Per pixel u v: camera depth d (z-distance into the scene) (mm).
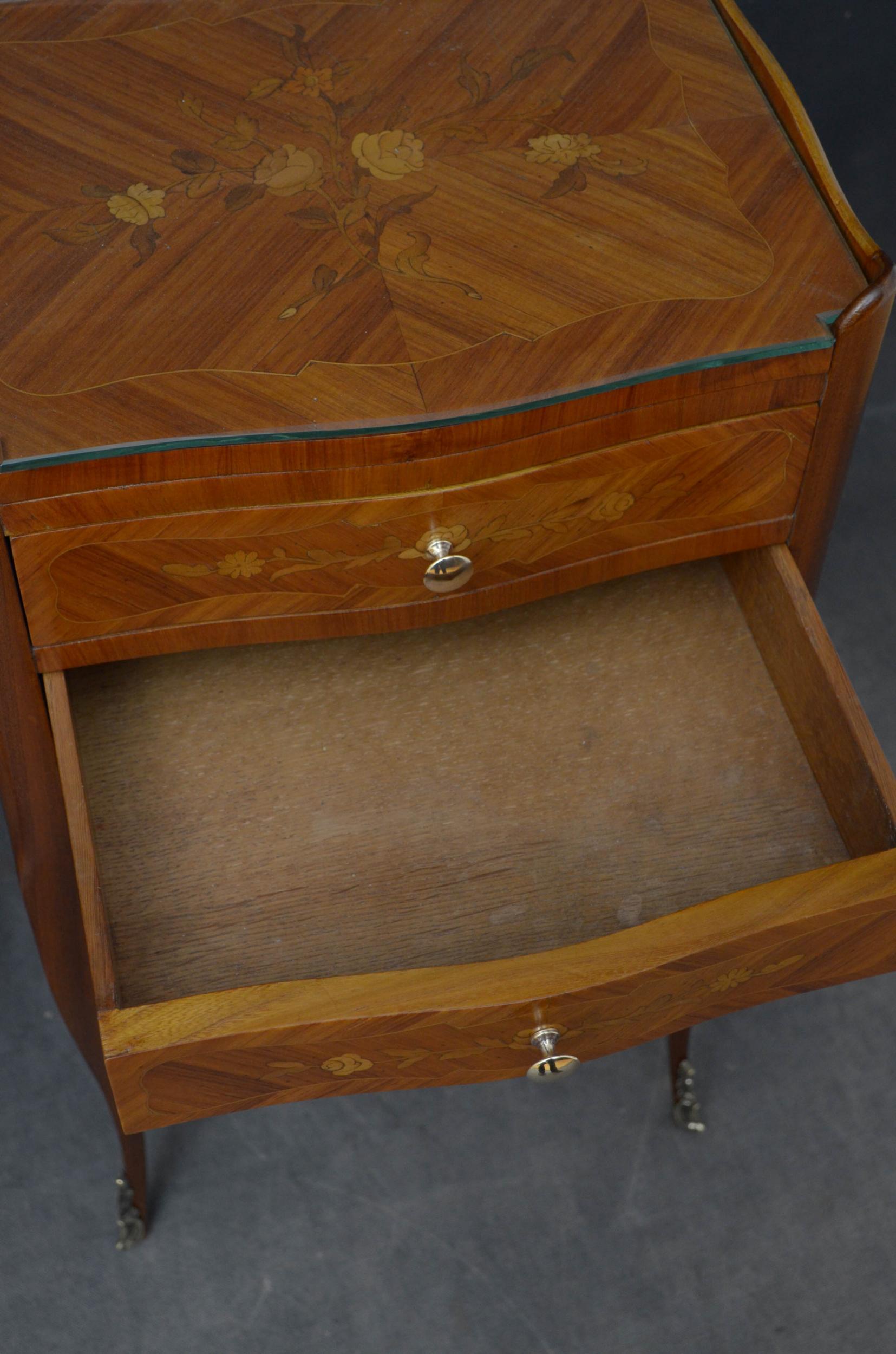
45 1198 1301
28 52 1032
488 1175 1322
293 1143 1336
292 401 874
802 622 996
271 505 901
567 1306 1266
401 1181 1319
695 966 793
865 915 804
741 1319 1261
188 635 993
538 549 986
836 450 992
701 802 1008
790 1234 1297
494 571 991
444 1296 1270
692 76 1032
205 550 925
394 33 1052
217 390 878
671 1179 1320
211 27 1052
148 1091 799
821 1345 1251
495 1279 1276
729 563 1101
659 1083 1364
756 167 985
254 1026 758
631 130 1005
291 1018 761
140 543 912
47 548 901
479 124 1009
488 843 990
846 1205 1310
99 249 944
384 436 861
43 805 1020
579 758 1022
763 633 1063
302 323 909
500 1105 1354
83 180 977
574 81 1029
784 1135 1342
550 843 991
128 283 928
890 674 1573
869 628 1598
